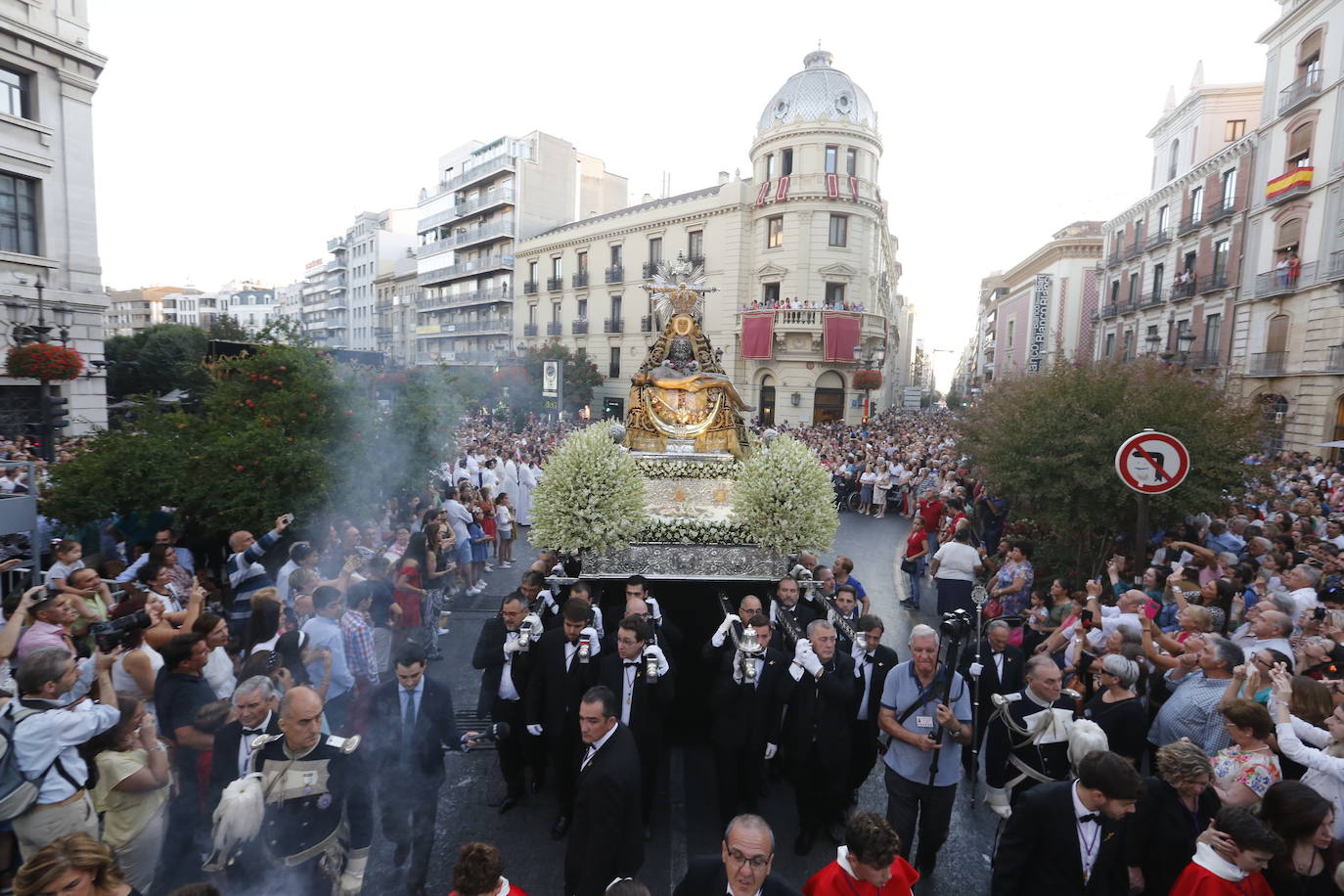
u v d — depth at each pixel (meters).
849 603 6.12
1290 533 8.80
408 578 7.76
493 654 5.38
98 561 7.44
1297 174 21.84
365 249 74.38
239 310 117.19
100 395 19.72
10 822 3.35
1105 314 36.97
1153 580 6.68
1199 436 8.40
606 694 3.91
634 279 40.69
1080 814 3.12
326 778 3.57
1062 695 4.61
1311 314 21.72
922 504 12.59
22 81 17.78
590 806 3.79
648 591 6.26
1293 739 3.60
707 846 4.90
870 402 38.72
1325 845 3.00
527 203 49.44
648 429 8.09
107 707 3.62
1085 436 8.48
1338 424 20.83
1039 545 9.92
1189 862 3.19
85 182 19.08
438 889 4.39
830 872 3.03
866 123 34.44
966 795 5.66
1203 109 29.84
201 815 4.20
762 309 34.50
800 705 4.83
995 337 62.25
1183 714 4.34
